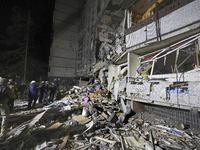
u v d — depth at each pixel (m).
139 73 5.94
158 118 4.46
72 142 3.12
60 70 30.92
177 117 3.98
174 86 3.61
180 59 5.08
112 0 12.23
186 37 4.41
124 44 7.46
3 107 3.26
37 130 3.44
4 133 3.21
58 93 9.61
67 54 32.38
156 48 5.84
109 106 5.82
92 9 22.83
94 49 15.82
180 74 3.55
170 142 2.87
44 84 8.12
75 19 34.75
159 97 4.01
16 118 4.61
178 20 4.12
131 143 2.94
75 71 32.34
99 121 4.45
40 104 7.60
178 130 3.36
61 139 3.15
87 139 3.24
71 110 5.52
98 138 3.28
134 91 5.20
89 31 23.42
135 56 6.73
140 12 8.26
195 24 3.66
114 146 2.92
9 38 23.64
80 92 9.91
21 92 10.89
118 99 6.42
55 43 31.33
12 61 22.62
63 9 33.16
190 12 3.77
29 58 24.86
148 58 6.08
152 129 3.65
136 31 6.04
